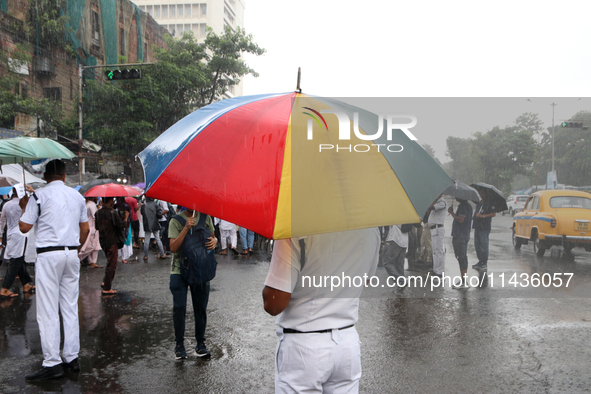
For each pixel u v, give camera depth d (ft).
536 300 20.74
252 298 23.72
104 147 87.97
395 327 17.87
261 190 5.26
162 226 39.45
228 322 19.44
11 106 67.97
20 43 74.69
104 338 17.33
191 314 20.76
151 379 13.50
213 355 15.53
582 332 17.11
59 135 79.56
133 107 84.38
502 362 14.51
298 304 6.65
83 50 89.76
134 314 20.70
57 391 12.67
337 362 6.62
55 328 13.64
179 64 93.56
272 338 17.33
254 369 14.30
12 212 23.72
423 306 19.90
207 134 5.96
